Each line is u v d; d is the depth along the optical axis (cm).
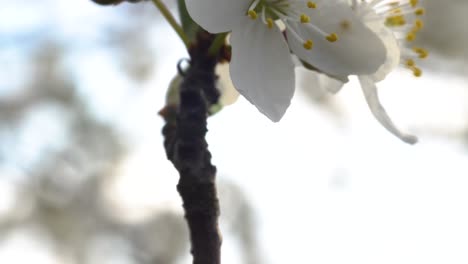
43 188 38
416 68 18
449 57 33
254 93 17
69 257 37
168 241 38
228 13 17
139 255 38
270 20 17
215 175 17
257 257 38
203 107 17
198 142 17
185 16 18
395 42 17
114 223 38
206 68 17
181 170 17
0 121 38
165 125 18
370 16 17
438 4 32
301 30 17
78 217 38
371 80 17
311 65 17
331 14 17
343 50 17
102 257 38
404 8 18
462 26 32
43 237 38
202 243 17
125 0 18
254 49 17
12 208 38
